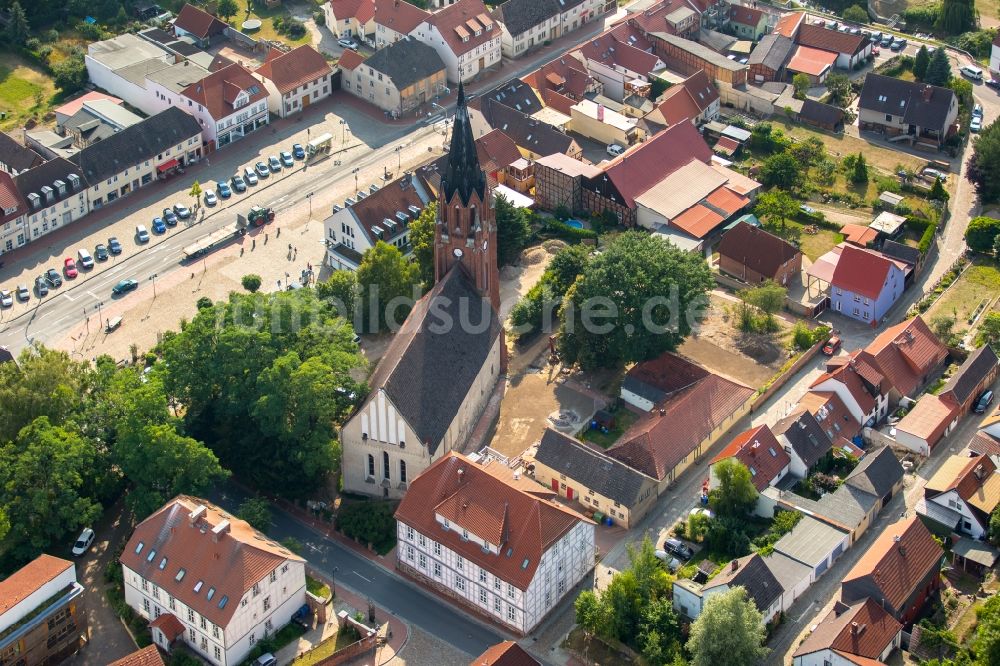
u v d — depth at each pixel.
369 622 187.38
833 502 199.62
